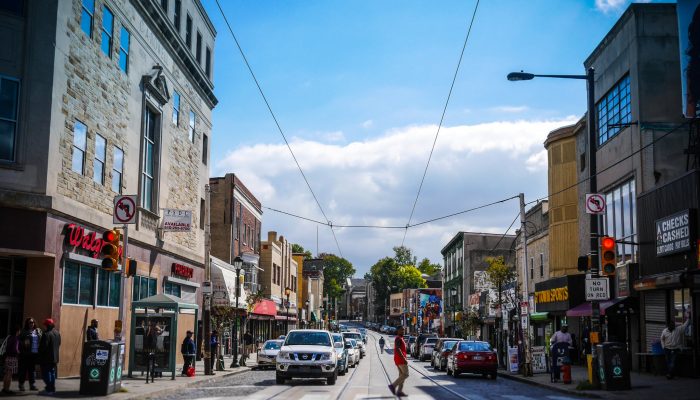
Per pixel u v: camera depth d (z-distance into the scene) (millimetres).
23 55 21188
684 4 25172
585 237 36000
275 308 59125
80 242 22922
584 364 33719
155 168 32062
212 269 41562
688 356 22531
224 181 48906
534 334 44188
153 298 24484
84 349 17188
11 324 21531
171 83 34031
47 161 21141
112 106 26469
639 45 27859
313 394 19016
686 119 27203
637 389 18969
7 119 20797
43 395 16953
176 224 31531
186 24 36469
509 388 22578
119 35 27188
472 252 71438
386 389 21531
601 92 32625
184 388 21297
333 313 154000
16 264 21812
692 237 22516
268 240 65438
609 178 31281
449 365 30750
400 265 156000
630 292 27422
